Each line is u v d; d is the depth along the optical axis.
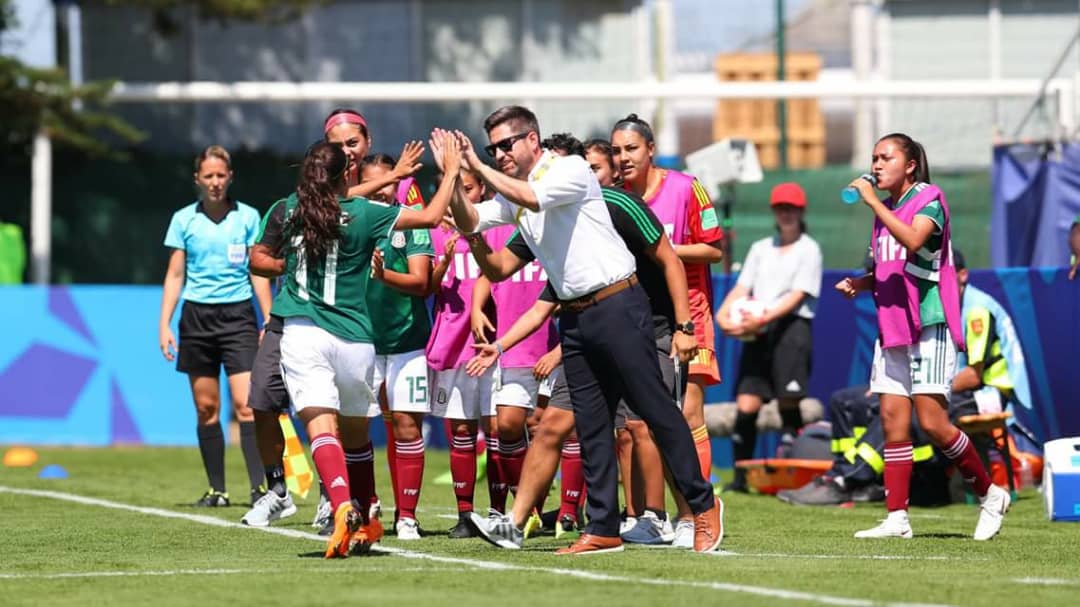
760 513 29.55
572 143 24.67
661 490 23.52
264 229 20.98
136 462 42.28
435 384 24.67
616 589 17.28
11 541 23.73
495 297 24.62
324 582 18.05
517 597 16.62
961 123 65.81
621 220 20.78
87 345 48.34
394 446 25.47
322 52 73.00
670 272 21.11
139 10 71.38
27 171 64.75
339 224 20.44
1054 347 35.81
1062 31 72.19
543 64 73.31
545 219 20.12
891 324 23.53
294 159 64.62
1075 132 47.53
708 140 71.06
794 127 70.38
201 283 30.20
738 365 37.50
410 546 22.59
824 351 39.44
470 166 19.69
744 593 16.91
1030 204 44.91
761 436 40.62
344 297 20.73
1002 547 22.64
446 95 56.50
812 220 56.50
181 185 65.38
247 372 30.09
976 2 72.38
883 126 69.25
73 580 18.72
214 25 72.12
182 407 48.25
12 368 48.47
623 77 73.00
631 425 23.36
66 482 36.00
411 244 23.81
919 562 20.45
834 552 21.80
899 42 72.56
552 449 21.67
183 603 16.50
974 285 36.78
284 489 26.81
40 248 61.38
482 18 73.31
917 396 23.55
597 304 20.20
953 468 31.59
